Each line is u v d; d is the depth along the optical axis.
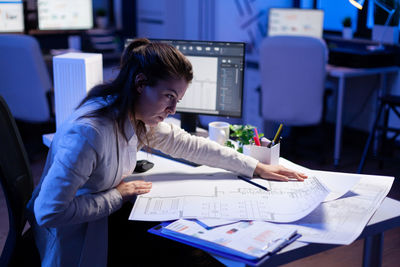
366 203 1.27
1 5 4.34
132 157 1.36
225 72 1.78
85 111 1.21
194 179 1.46
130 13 5.58
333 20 4.86
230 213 1.20
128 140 1.27
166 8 5.25
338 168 3.71
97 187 1.27
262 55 3.43
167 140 1.52
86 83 1.75
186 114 1.91
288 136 4.42
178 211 1.22
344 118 4.68
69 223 1.17
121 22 5.51
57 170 1.15
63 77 1.78
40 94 3.47
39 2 4.50
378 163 3.83
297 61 3.34
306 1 5.01
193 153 1.52
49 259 1.28
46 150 4.03
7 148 1.38
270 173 1.45
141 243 1.50
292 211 1.21
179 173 1.53
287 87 3.46
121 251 1.46
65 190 1.14
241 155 1.50
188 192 1.35
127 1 5.52
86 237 1.25
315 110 3.48
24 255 1.36
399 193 3.12
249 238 1.07
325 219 1.18
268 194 1.33
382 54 3.85
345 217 1.19
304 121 3.54
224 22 5.11
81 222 1.20
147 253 1.46
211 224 1.14
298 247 1.05
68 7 4.67
